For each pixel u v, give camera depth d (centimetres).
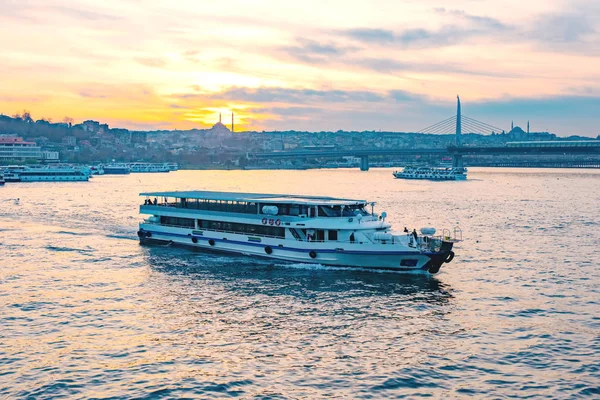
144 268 7188
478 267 7344
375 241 7038
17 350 4497
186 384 3981
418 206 16188
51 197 18462
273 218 7494
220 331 4925
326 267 7112
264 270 7050
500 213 14175
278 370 4197
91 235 9788
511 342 4722
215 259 7688
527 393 3894
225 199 8156
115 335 4819
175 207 8819
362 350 4544
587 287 6394
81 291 6103
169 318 5238
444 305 5675
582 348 4600
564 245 9094
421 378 4088
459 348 4594
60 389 3903
